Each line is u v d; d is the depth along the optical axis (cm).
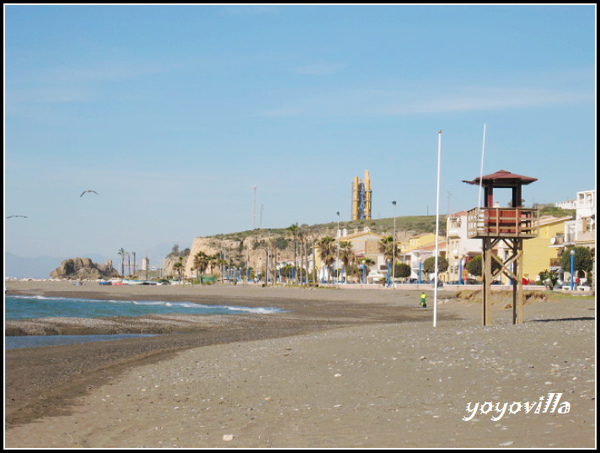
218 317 5347
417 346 2230
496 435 1080
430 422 1205
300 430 1227
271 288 14288
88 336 3734
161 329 4188
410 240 15625
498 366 1702
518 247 3203
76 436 1273
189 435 1246
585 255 7831
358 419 1277
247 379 1875
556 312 4712
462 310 6106
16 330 3847
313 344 2642
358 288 12425
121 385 1920
